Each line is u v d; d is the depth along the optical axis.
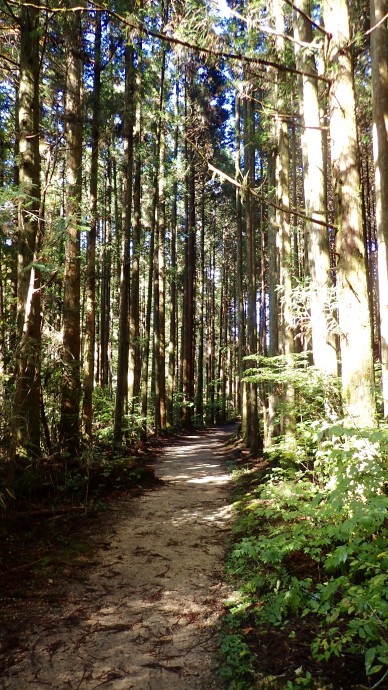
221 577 4.51
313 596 3.20
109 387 18.08
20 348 5.72
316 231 6.55
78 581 4.39
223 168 16.77
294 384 6.06
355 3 7.60
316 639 2.79
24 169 6.48
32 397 7.02
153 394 21.28
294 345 8.80
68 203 7.12
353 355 4.45
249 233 12.77
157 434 18.28
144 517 6.77
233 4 6.27
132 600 4.01
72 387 8.49
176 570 4.71
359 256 4.45
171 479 9.92
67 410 8.41
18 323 6.04
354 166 4.45
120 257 12.80
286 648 2.97
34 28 6.72
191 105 16.03
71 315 8.73
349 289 4.46
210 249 30.59
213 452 14.98
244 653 2.99
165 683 2.83
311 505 3.34
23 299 6.06
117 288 20.70
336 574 3.54
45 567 4.62
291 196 14.04
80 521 6.28
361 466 3.39
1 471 5.87
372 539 3.38
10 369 6.81
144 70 14.15
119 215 17.98
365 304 4.46
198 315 33.41
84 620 3.64
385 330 6.76
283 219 9.33
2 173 8.70
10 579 4.27
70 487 7.33
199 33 4.69
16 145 7.89
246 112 11.99
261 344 16.62
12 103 10.84
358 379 4.41
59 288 9.73
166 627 3.53
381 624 2.39
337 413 5.32
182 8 4.82
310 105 6.53
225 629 3.45
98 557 5.07
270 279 10.29
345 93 4.44
